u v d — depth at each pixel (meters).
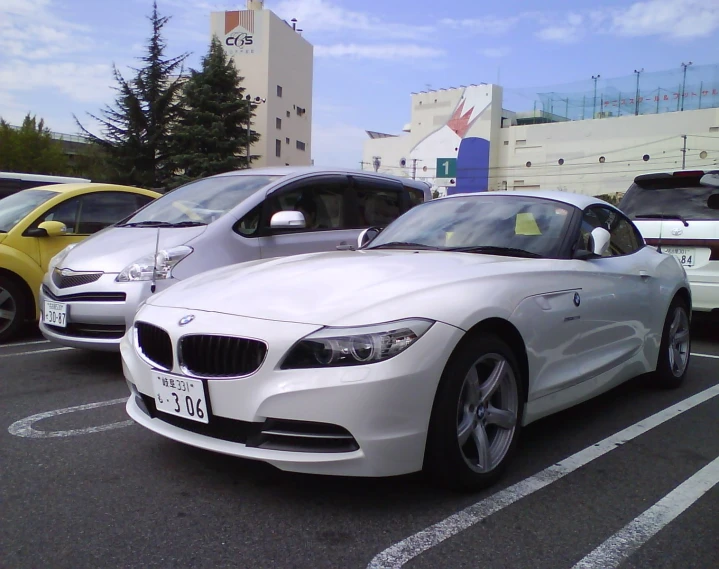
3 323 6.39
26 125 43.62
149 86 38.56
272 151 59.03
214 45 38.84
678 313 5.22
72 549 2.54
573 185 76.50
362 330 2.71
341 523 2.78
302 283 3.18
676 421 4.35
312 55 66.38
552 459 3.60
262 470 3.33
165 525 2.74
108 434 3.84
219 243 5.48
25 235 6.53
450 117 83.19
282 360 2.73
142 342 3.29
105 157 39.34
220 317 2.98
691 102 75.00
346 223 6.77
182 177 36.50
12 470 3.30
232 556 2.50
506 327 3.20
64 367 5.47
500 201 4.53
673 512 2.96
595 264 4.08
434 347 2.79
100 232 6.02
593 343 3.91
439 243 4.21
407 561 2.49
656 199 7.01
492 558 2.53
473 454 3.12
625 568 2.48
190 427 2.99
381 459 2.69
